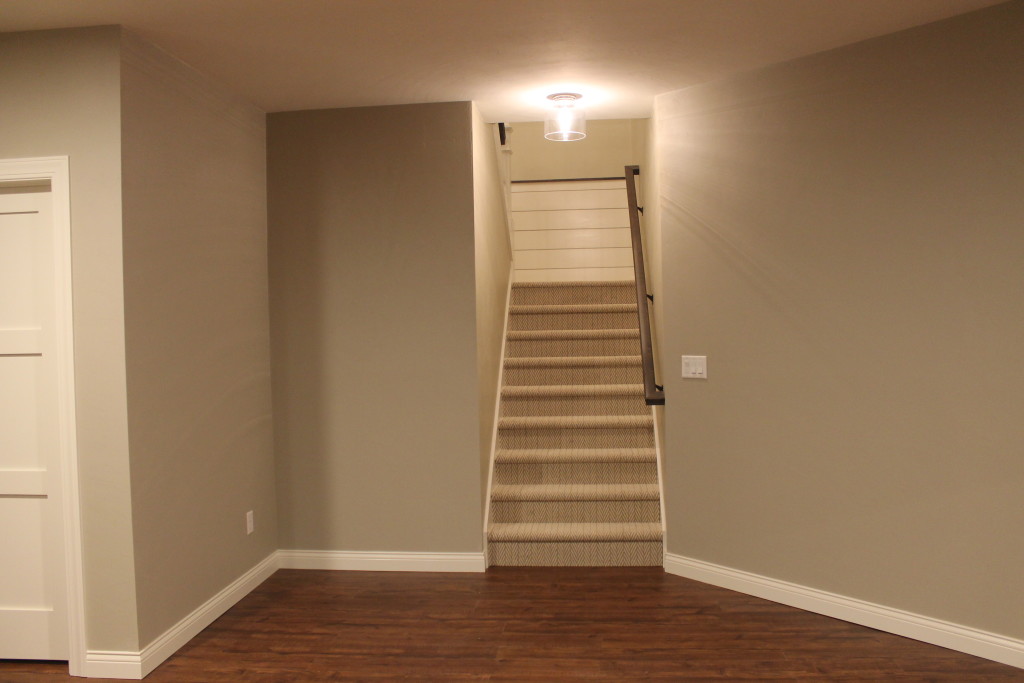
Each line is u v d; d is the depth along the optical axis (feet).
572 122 11.98
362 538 12.50
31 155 8.80
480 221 12.91
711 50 9.86
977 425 8.92
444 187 12.14
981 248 8.82
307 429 12.54
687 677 8.66
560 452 13.85
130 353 8.80
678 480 11.94
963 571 9.09
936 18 8.95
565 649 9.44
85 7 8.13
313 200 12.41
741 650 9.32
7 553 9.19
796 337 10.43
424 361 12.26
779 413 10.65
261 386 12.23
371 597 11.30
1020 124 8.51
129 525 8.79
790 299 10.46
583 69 10.56
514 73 10.65
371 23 8.68
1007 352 8.68
